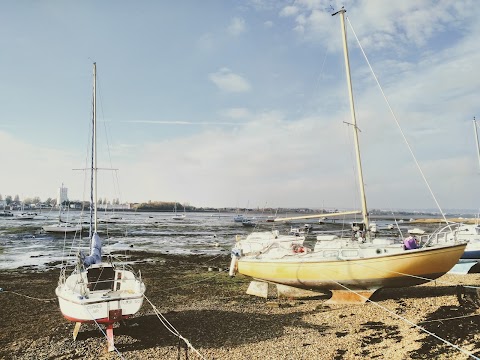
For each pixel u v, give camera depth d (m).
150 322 12.68
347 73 17.64
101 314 10.09
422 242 16.34
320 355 9.34
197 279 21.70
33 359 9.63
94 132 17.86
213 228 75.19
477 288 13.95
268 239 19.14
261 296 16.98
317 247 16.03
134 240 48.00
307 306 14.70
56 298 17.16
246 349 9.95
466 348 9.09
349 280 14.46
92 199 17.05
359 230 16.09
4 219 88.06
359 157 16.78
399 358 8.69
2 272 24.36
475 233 20.44
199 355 9.54
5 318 13.71
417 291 16.05
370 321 12.07
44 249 37.19
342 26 18.09
